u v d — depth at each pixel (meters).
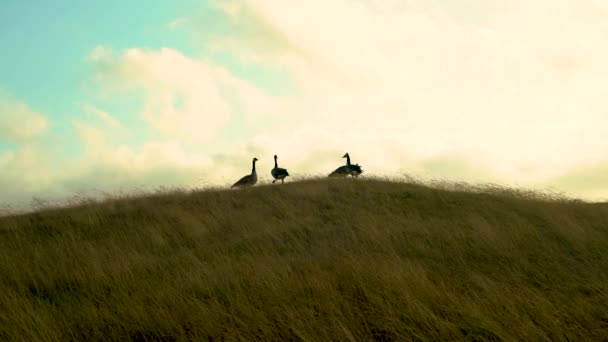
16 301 7.62
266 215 15.89
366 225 13.42
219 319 6.89
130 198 18.59
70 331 6.73
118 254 10.95
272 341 6.35
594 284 8.67
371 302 7.34
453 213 15.05
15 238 13.25
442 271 9.41
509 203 16.00
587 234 12.47
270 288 8.05
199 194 19.17
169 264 10.40
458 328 6.59
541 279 9.16
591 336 6.53
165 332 6.72
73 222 14.95
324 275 8.54
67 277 9.62
